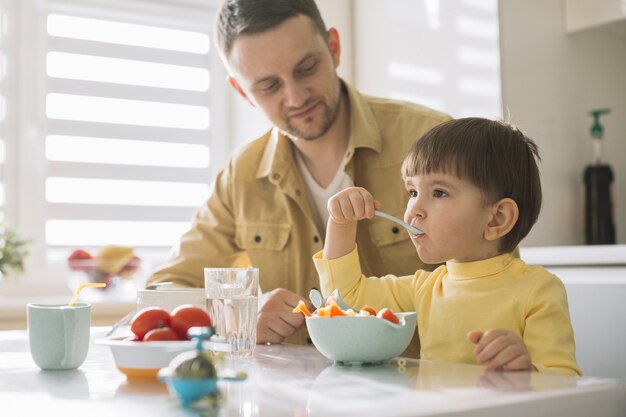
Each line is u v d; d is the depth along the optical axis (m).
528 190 1.13
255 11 1.42
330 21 2.78
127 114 2.81
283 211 1.65
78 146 2.73
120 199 2.79
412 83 2.52
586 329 1.70
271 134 1.72
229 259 1.73
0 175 2.61
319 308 1.01
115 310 2.37
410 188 1.15
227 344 1.00
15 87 2.63
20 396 0.74
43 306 0.95
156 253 2.85
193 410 0.65
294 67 1.44
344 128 1.64
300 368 0.90
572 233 2.28
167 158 2.88
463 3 2.28
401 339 0.92
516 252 1.30
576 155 2.30
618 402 0.73
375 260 1.56
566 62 2.30
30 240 2.46
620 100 2.43
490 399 0.67
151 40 2.86
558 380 0.78
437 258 1.10
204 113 2.96
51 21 2.69
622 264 1.87
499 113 2.15
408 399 0.67
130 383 0.82
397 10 2.58
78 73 2.73
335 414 0.61
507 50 2.16
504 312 1.04
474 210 1.08
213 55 2.98
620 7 2.15
